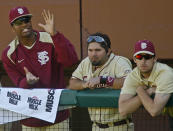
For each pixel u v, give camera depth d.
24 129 16.83
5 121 16.36
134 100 14.30
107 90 15.47
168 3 24.22
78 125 20.81
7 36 24.95
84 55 24.56
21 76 17.34
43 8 24.73
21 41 17.23
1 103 16.31
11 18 16.89
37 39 17.27
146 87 14.52
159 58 24.45
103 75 16.09
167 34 24.34
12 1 24.84
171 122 14.77
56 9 24.75
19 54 17.25
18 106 16.20
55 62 17.34
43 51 17.22
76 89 15.76
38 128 16.67
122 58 16.23
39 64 17.22
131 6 24.44
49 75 17.20
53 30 16.55
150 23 24.41
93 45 15.81
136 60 14.23
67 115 16.92
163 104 13.86
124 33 24.55
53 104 15.83
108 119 15.67
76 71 16.53
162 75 14.10
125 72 15.70
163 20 24.31
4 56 17.39
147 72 14.23
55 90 15.85
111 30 24.59
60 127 16.69
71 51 17.02
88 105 15.47
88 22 24.70
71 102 15.67
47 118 15.91
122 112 14.49
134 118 19.23
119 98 14.67
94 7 24.62
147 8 24.39
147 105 13.91
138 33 24.47
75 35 24.73
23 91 16.20
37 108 16.02
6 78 25.61
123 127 15.66
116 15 24.56
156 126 20.22
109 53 16.28
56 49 16.72
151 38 24.45
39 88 16.48
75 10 24.70
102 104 15.30
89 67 16.34
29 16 16.94
